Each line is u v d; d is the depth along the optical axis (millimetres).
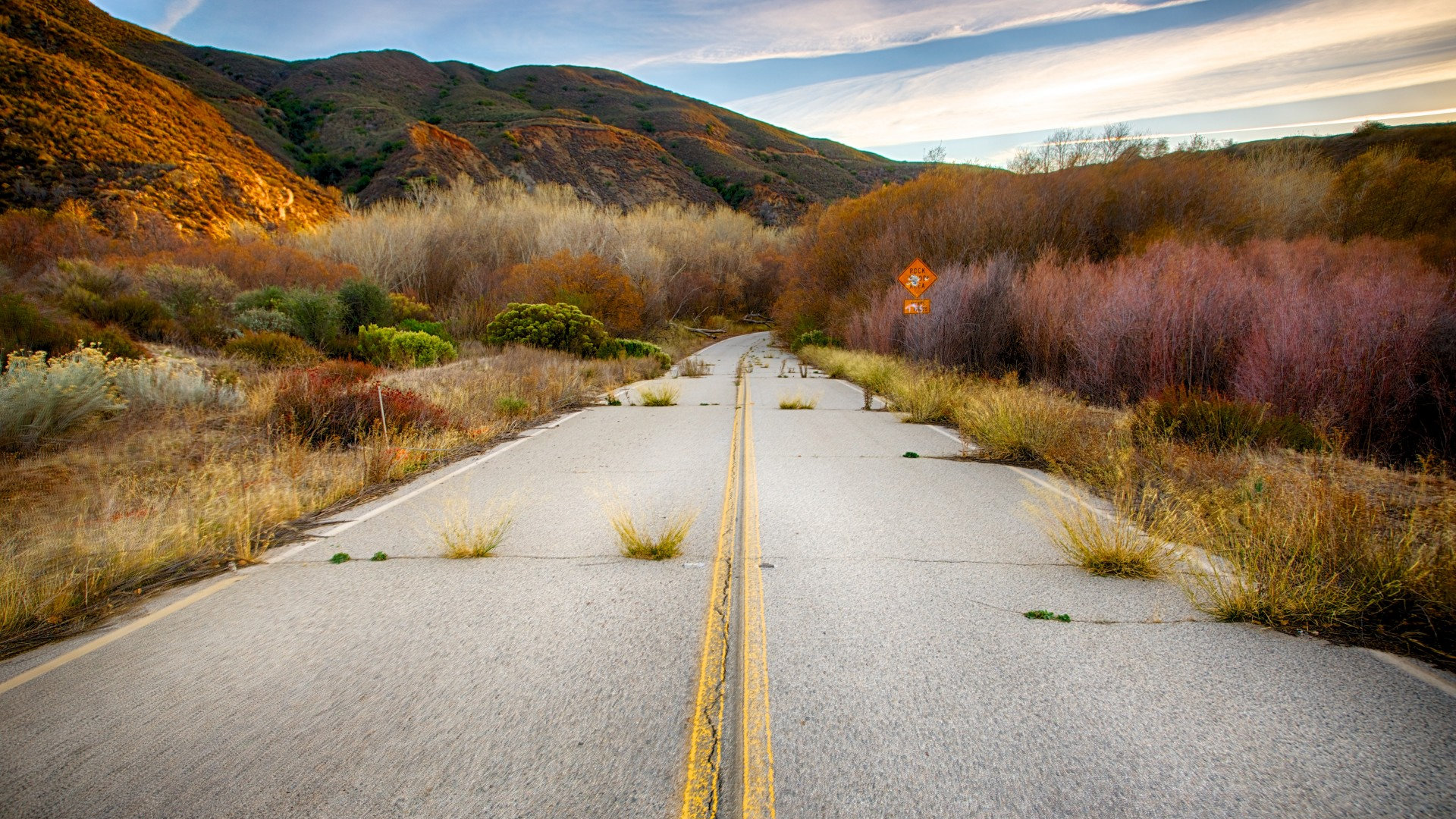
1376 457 7875
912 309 19219
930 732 2365
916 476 6820
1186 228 25703
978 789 2051
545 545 4711
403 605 3656
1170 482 5547
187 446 8141
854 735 2355
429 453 8086
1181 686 2658
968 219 26859
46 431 8188
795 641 3121
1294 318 9406
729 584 3891
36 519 5379
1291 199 28859
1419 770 2094
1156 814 1925
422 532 5094
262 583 4051
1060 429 7785
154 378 10797
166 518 5180
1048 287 16109
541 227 47219
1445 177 25406
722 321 63594
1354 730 2336
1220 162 29625
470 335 29984
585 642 3156
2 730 2498
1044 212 26750
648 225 61844
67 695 2756
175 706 2643
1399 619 3205
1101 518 5062
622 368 20734
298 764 2240
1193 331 11016
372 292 24016
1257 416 7613
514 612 3529
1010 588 3770
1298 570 3484
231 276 25719
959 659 2916
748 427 10352
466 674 2857
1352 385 8547
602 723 2465
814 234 43156
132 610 3693
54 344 12445
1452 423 7875
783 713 2508
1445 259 17203
